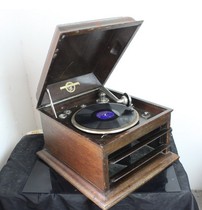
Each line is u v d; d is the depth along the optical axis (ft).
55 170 3.08
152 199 2.71
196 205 2.87
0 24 3.74
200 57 4.33
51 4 4.13
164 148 3.02
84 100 3.45
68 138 2.75
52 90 3.14
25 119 4.53
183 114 4.87
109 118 2.73
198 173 5.47
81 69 3.32
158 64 4.47
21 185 2.91
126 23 2.59
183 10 4.04
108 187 2.55
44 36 4.33
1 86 3.80
